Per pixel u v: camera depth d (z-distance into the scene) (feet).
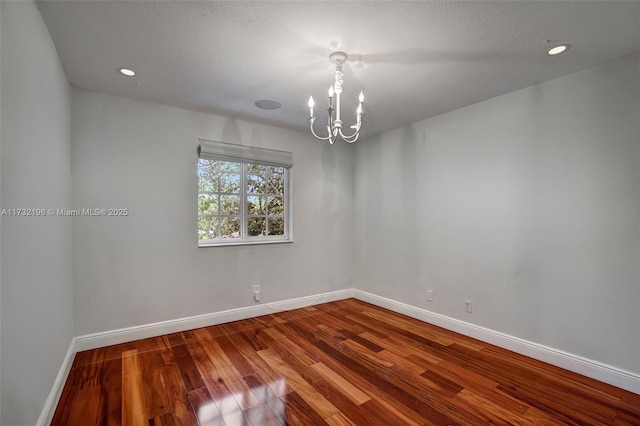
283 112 10.36
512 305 8.57
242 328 10.30
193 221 10.21
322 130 12.53
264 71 7.43
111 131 8.86
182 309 9.98
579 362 7.29
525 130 8.30
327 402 6.23
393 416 5.81
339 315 11.67
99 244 8.68
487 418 5.74
